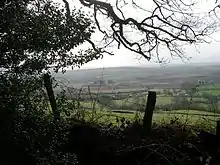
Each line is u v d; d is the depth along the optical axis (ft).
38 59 20.22
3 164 18.95
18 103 19.12
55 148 21.09
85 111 26.84
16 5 19.30
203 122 27.45
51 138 20.20
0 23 19.07
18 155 19.49
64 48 20.71
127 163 24.68
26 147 19.38
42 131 19.93
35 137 19.61
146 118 26.37
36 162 19.24
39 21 19.81
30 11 20.16
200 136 26.02
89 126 25.48
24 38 19.52
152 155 24.56
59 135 21.31
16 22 19.19
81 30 21.07
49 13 20.40
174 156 24.61
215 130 27.02
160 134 26.07
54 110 20.77
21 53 19.75
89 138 25.05
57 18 20.47
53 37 20.11
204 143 25.75
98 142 25.21
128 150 24.76
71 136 24.62
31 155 19.47
